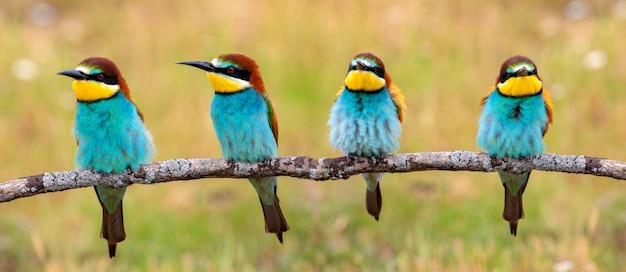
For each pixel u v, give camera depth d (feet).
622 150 47.80
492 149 28.45
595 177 45.03
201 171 27.12
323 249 41.55
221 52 62.08
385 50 60.54
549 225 41.55
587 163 26.50
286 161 27.27
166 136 51.01
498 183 44.93
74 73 28.27
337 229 42.78
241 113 29.30
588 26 65.10
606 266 38.14
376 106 28.91
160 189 46.68
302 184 46.65
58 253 42.04
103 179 27.50
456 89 54.65
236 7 67.46
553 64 57.57
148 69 60.23
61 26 72.08
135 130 28.32
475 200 43.88
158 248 41.96
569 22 66.59
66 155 50.49
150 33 65.31
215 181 47.47
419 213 43.47
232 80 29.35
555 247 39.19
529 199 43.60
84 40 67.87
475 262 38.14
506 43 61.16
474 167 27.63
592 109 51.42
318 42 61.41
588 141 48.57
